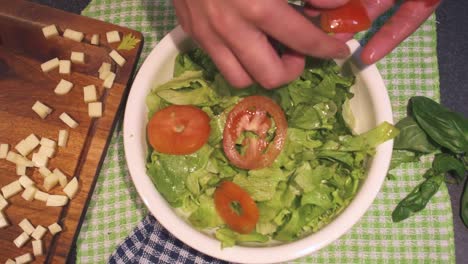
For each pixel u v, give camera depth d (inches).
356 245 21.2
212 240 18.2
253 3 12.4
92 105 21.3
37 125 21.8
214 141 19.7
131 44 22.0
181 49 20.4
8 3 22.4
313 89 19.8
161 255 21.7
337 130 19.9
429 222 21.2
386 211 21.3
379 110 19.3
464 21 24.7
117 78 21.8
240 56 13.9
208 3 13.0
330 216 18.9
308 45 13.9
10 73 22.2
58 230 20.6
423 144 21.0
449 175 22.3
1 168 21.5
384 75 22.6
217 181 19.6
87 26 22.4
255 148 19.2
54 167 21.2
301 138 19.7
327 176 19.1
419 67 22.5
